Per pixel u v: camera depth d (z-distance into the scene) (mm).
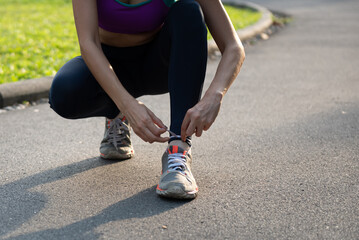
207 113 1750
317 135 2803
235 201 1891
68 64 1942
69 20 7582
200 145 2615
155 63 2020
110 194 1961
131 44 2018
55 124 3066
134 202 1879
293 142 2672
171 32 1862
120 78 2080
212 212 1793
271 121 3109
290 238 1609
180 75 1821
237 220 1732
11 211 1817
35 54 5031
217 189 2008
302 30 7656
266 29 7695
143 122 1720
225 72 1830
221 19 1897
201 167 2277
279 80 4363
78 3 1796
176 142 1895
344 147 2578
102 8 1888
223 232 1646
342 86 4109
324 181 2100
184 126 1757
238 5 11023
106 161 2361
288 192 1980
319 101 3625
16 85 3582
